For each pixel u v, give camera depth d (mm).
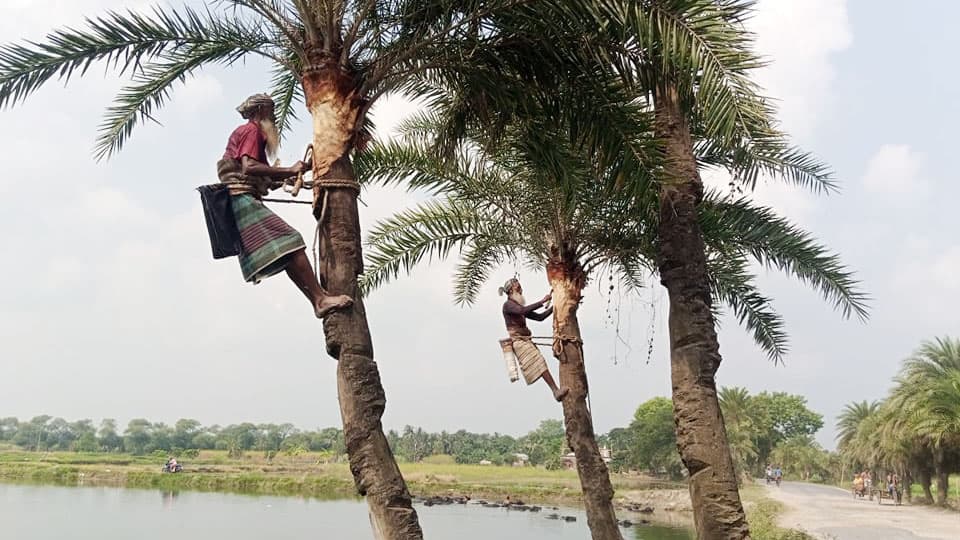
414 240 13336
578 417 11203
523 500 51188
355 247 6285
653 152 6957
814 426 109750
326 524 35969
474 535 32062
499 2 6621
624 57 6863
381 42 7039
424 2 6918
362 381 5988
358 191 6430
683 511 42969
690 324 7988
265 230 5891
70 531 32250
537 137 7781
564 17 6480
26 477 67375
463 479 64250
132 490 57031
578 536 31906
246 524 35594
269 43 7613
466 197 12703
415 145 12266
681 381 7918
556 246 11781
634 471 67688
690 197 8172
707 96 5633
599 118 6973
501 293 10719
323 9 6398
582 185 9219
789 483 84500
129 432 131500
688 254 8094
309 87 6492
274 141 6281
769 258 11867
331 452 98125
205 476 64750
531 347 10461
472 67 7145
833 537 22797
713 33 5691
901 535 24219
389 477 5875
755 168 8617
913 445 39625
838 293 11633
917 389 37344
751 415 77875
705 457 7691
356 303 6164
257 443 121688
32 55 6980
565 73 7008
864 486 51250
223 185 6004
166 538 30422
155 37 7352
